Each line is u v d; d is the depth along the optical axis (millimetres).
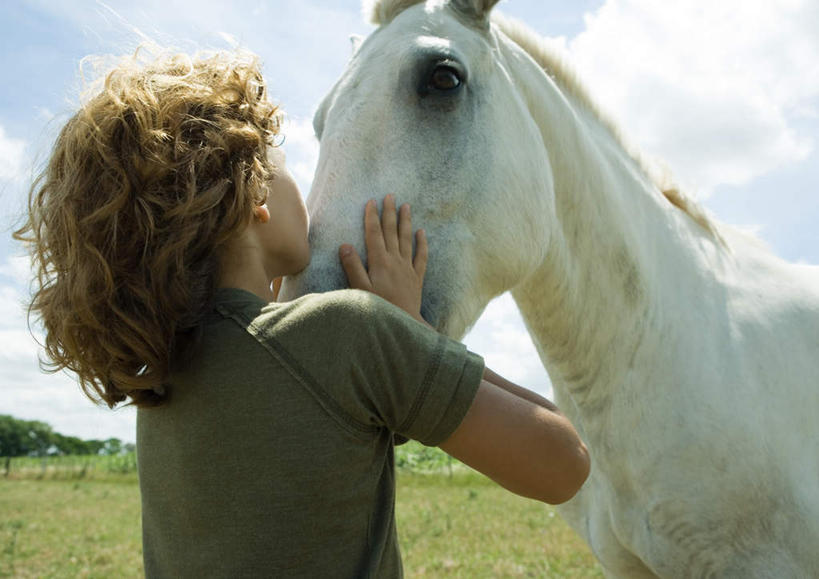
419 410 762
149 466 797
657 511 1567
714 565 1527
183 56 865
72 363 773
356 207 1246
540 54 1889
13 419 60281
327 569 720
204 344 758
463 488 11852
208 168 749
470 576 4633
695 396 1563
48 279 804
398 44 1399
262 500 708
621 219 1707
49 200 783
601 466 1720
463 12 1515
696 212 1931
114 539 7469
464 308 1357
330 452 722
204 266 762
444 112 1364
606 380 1681
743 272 1833
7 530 8344
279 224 892
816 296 1766
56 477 19812
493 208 1398
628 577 1772
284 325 752
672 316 1669
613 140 1956
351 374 741
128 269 720
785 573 1469
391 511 807
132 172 721
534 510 8305
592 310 1686
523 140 1505
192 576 727
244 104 828
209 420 730
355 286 1152
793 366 1612
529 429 802
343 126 1336
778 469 1505
